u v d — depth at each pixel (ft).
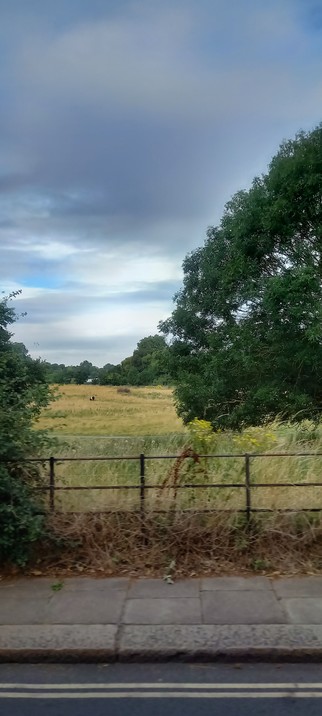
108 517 19.90
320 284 47.52
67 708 11.81
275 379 55.26
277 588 17.28
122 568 18.94
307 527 19.66
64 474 22.38
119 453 27.30
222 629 14.56
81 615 15.60
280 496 20.26
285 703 11.90
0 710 11.77
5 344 58.85
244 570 18.72
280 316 49.24
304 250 49.03
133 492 20.67
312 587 17.33
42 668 13.53
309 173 48.24
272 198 50.83
